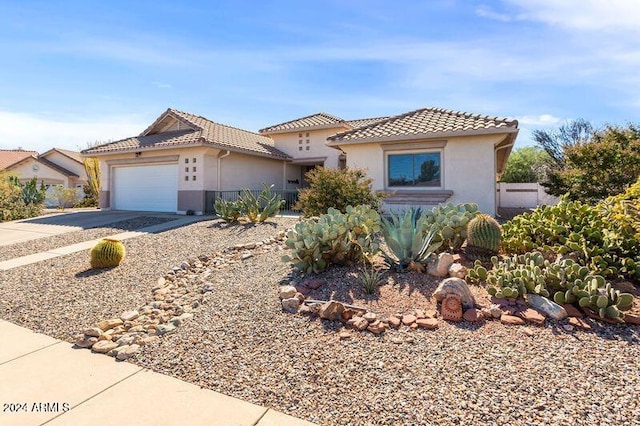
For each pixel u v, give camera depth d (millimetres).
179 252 8844
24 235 12023
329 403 3070
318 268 6164
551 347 3719
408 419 2807
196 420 2914
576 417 2723
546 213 6934
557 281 4617
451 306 4426
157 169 18297
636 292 5008
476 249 6324
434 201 12797
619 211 5641
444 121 13398
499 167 19797
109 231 12281
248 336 4336
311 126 20359
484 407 2887
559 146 33000
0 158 34156
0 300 5922
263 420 2895
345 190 11109
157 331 4594
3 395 3309
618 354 3557
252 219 12422
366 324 4340
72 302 5801
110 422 2904
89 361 3973
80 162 33406
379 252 6855
